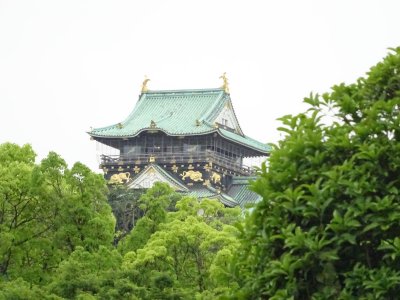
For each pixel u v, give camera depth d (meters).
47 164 87.06
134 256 86.50
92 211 86.94
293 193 27.53
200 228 86.00
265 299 28.06
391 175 27.25
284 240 27.59
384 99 28.78
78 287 70.50
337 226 26.38
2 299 68.38
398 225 26.42
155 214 96.75
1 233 83.62
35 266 84.75
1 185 85.75
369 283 26.00
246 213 30.31
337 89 29.94
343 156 27.98
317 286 27.08
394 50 29.52
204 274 83.44
